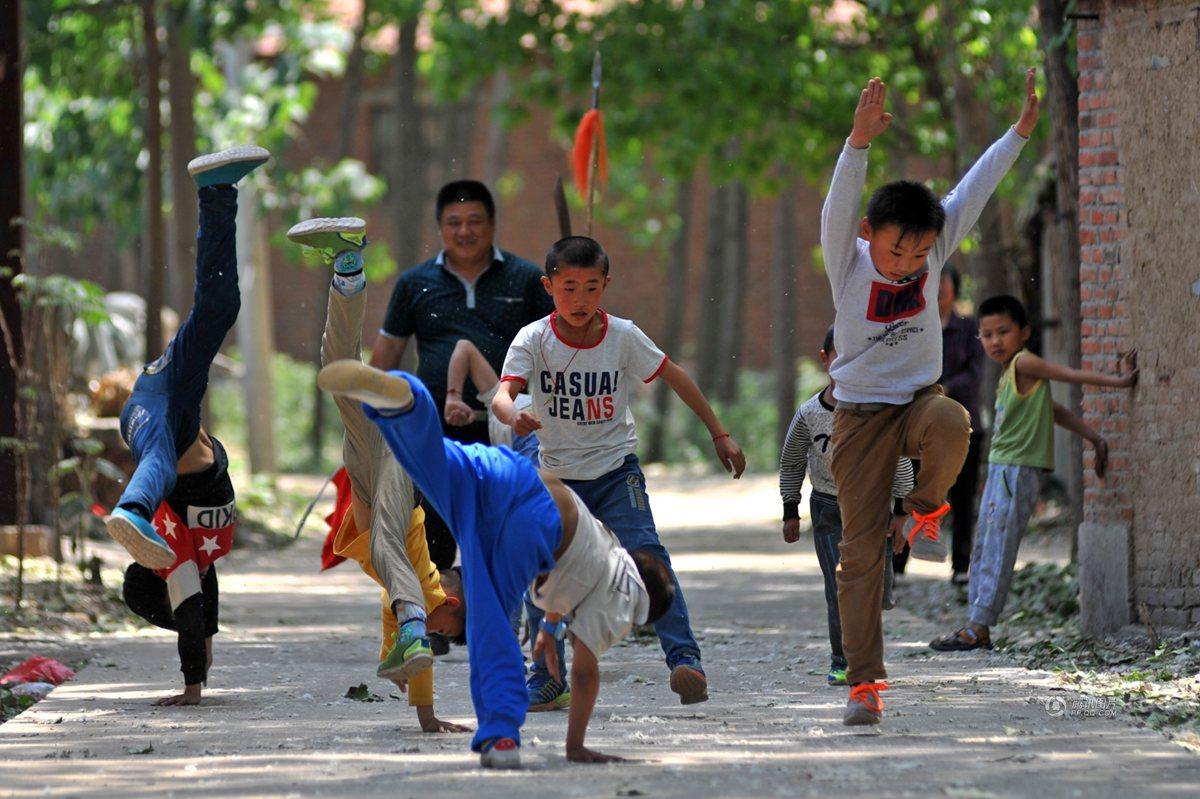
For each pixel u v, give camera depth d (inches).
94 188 3422.7
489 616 791.1
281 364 5182.1
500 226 5561.0
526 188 5570.9
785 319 4264.3
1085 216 1283.2
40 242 1814.7
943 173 3240.7
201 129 3666.3
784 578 2000.5
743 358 5561.0
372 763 821.9
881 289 877.8
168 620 1083.3
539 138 5551.2
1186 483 1227.9
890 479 912.9
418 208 4320.9
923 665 1227.9
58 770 816.3
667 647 962.7
